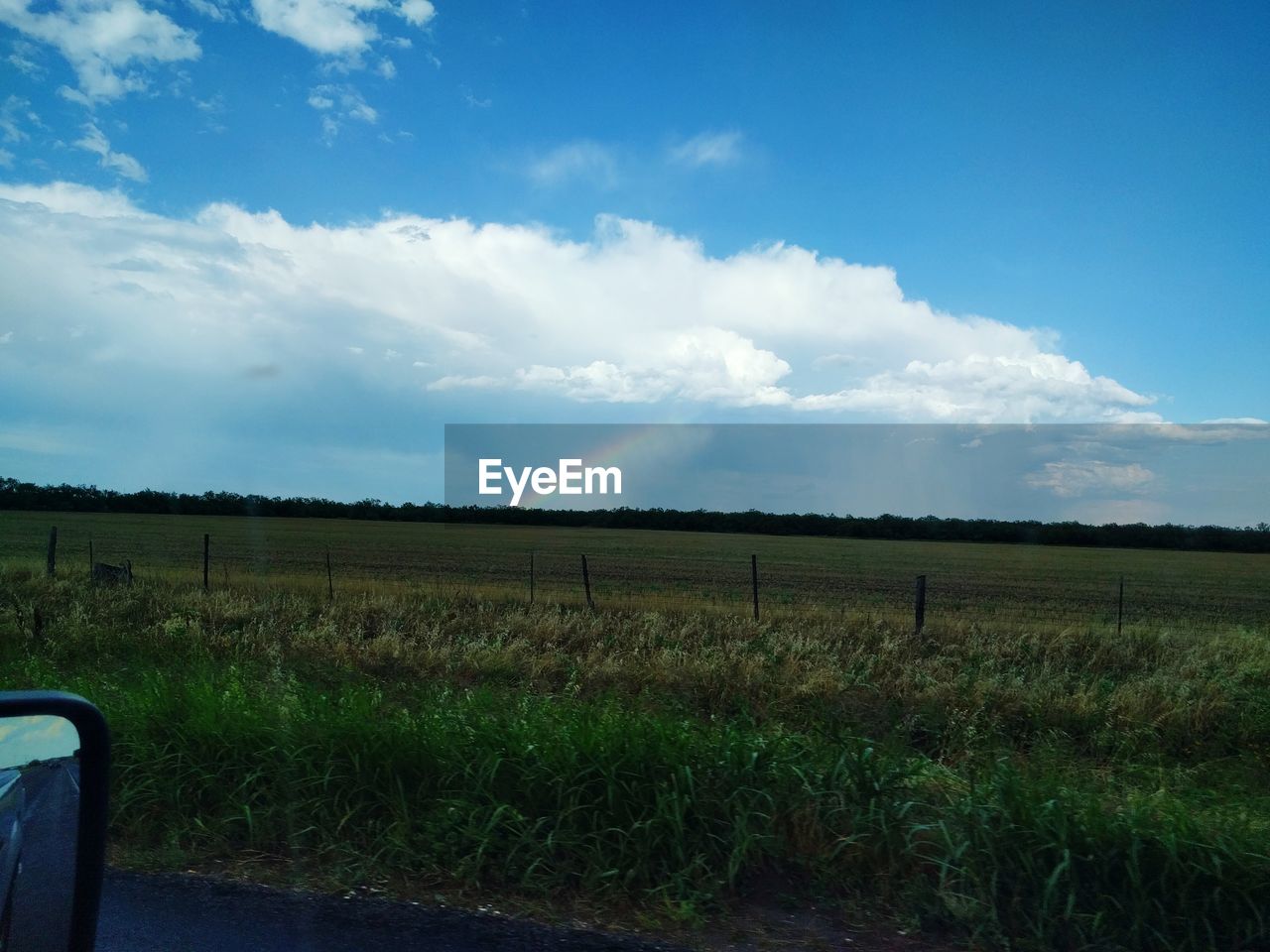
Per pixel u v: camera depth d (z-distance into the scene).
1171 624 19.28
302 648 11.56
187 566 26.56
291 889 4.07
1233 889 3.94
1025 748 8.59
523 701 6.35
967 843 4.14
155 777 5.04
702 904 4.01
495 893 4.10
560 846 4.41
